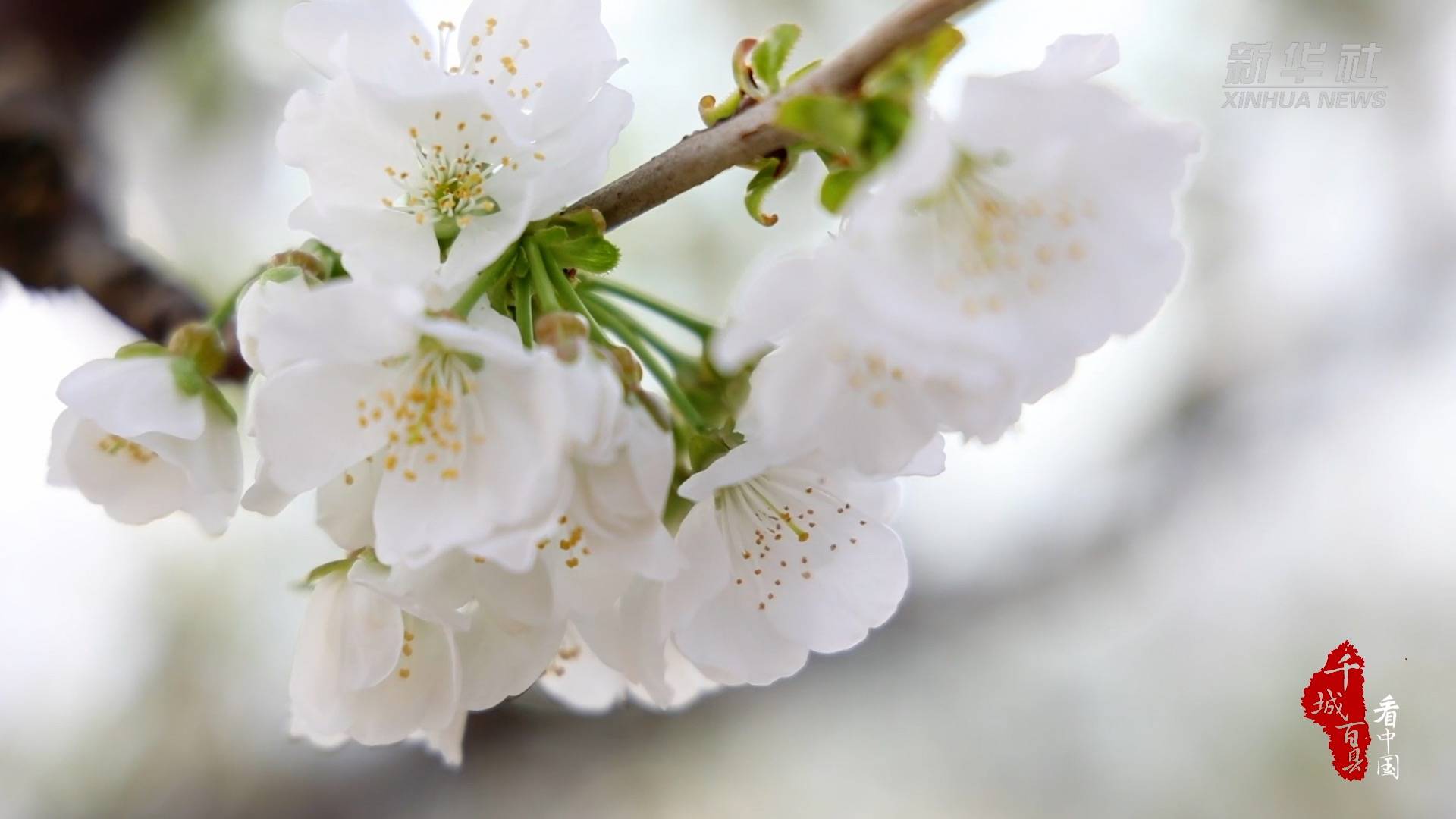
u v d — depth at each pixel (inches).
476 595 15.3
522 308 15.5
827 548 16.2
